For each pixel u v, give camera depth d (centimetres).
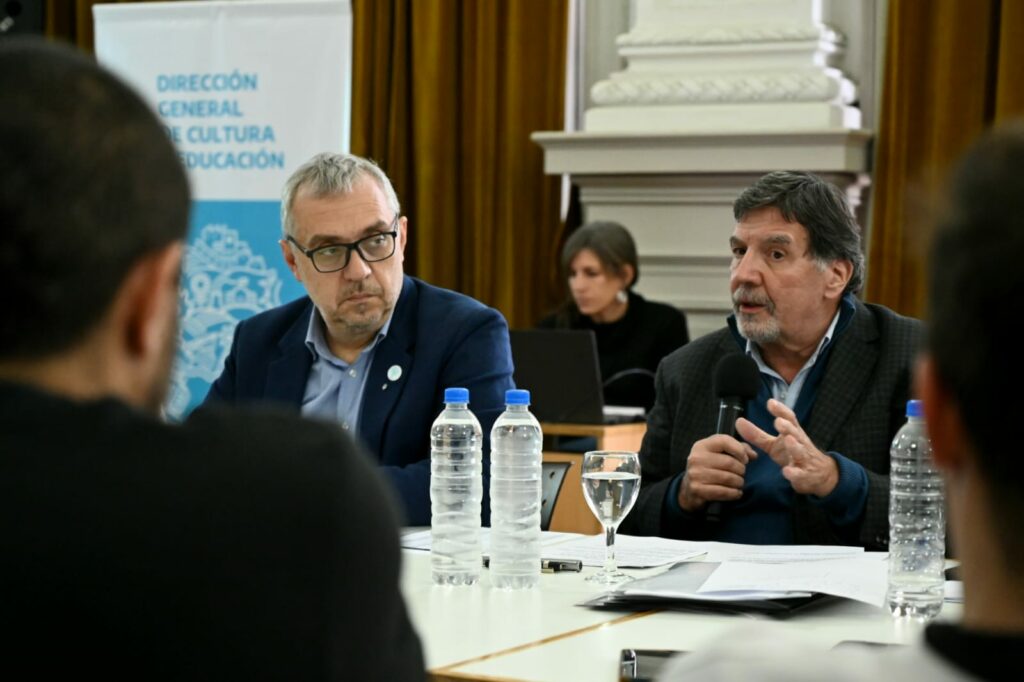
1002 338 86
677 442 353
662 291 674
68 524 107
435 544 269
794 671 102
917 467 246
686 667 108
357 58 720
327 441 116
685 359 362
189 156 671
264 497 111
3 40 117
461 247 721
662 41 667
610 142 660
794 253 336
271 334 381
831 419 336
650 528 336
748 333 341
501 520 264
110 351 113
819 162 627
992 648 88
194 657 107
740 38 651
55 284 107
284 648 108
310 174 360
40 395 110
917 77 621
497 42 702
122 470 110
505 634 226
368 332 362
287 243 365
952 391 89
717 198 658
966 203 89
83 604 106
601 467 267
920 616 240
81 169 107
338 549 111
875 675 97
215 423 116
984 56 608
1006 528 88
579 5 716
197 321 668
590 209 686
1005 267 86
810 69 642
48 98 109
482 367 363
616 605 245
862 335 343
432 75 703
